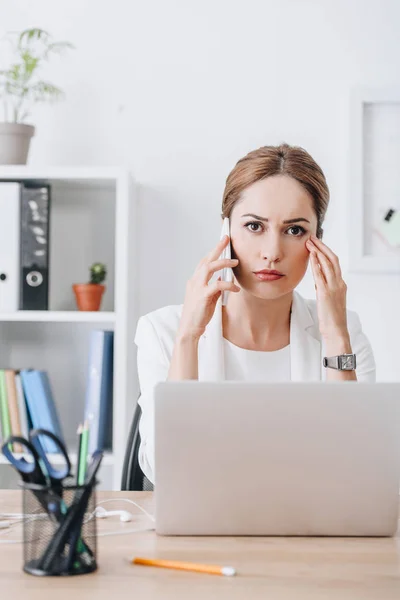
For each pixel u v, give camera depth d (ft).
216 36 8.76
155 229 8.71
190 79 8.76
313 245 5.54
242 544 3.58
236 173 5.52
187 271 8.70
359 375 6.12
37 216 7.96
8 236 7.85
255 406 3.62
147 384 5.75
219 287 5.35
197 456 3.64
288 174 5.41
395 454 3.66
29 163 8.77
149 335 5.99
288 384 3.62
